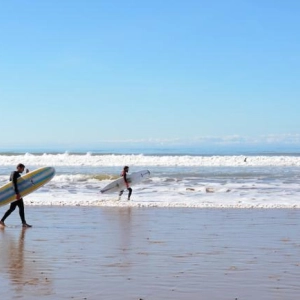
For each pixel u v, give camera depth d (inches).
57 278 430.3
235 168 2527.1
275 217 834.8
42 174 872.3
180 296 373.7
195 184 1524.4
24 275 441.7
